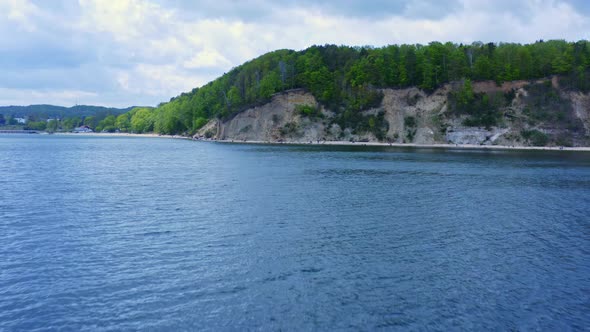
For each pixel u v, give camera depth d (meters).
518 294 21.42
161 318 18.81
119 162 85.31
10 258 25.72
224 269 24.14
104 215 36.59
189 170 70.62
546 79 149.50
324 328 18.08
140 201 42.88
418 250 27.86
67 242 28.91
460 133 144.88
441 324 18.45
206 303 20.16
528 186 55.12
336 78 175.25
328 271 23.98
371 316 19.05
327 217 36.38
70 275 23.27
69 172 67.25
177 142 183.25
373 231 32.12
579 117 138.62
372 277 23.20
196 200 43.50
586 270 24.69
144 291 21.38
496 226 34.28
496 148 133.25
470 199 45.72
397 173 67.19
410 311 19.53
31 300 20.38
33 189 49.84
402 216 37.19
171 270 24.00
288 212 38.12
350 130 159.88
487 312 19.53
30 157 95.81
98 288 21.69
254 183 55.50
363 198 45.38
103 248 27.69
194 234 30.91
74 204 41.22
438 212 39.03
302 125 166.25
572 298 21.06
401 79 160.62
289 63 192.00
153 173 66.38
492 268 24.81
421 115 153.38
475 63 158.50
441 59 163.75
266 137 171.38
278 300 20.45
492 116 144.75
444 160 90.25
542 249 28.44
